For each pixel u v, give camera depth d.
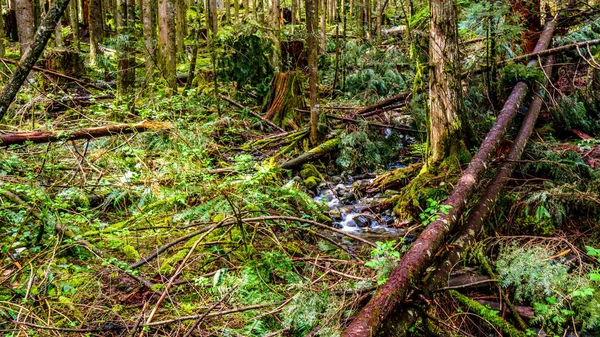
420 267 2.69
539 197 4.00
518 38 6.45
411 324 2.53
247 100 8.24
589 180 4.26
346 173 6.13
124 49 7.80
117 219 4.18
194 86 8.80
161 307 2.86
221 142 6.61
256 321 2.63
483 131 5.68
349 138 6.33
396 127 6.69
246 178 3.69
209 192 3.76
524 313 3.05
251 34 8.07
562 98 5.68
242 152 6.40
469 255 3.56
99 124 5.05
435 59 4.93
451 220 3.21
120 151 4.93
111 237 3.56
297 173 5.94
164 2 9.69
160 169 4.31
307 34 6.21
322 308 2.63
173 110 6.09
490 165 4.68
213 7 14.11
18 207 3.54
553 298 2.95
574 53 6.51
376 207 5.09
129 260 3.44
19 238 3.32
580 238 3.75
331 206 5.21
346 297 2.78
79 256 3.42
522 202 4.09
